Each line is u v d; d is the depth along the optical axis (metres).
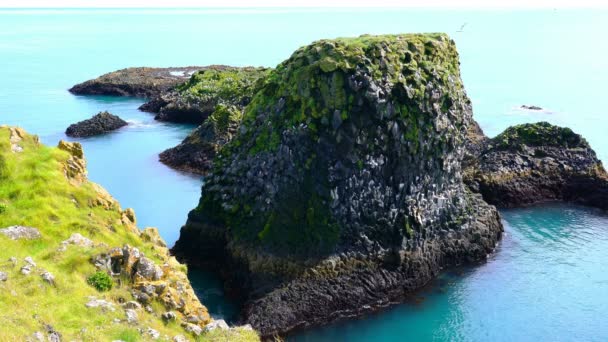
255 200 55.72
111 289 34.25
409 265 55.25
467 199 64.69
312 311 50.62
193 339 34.41
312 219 52.91
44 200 39.53
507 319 51.62
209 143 89.88
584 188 78.50
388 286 53.91
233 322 49.09
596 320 51.69
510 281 57.69
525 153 80.62
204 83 133.38
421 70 57.16
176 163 90.25
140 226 66.94
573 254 63.66
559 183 79.12
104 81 160.50
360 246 53.81
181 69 192.62
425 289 55.91
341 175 53.06
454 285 56.84
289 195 54.00
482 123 119.31
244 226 55.41
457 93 61.22
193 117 119.69
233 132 91.19
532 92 156.62
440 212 59.69
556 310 53.06
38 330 27.11
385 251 54.59
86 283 33.62
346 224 53.47
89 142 103.75
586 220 73.19
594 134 110.88
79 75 190.50
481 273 59.09
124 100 150.00
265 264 52.41
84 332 28.80
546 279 58.31
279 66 61.75
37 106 136.38
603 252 64.25
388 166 54.94
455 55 63.69
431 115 57.06
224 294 53.66
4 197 39.09
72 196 41.81
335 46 55.97
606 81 175.25
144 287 35.44
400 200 55.84
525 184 78.12
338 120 52.66
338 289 51.94
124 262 36.09
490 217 64.69
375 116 53.16
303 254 52.19
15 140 44.06
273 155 55.53
